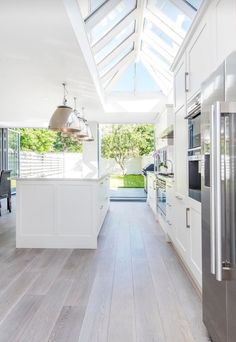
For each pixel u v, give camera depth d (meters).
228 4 1.65
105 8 3.25
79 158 8.98
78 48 2.88
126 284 2.56
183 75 2.97
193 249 2.49
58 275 2.77
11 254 3.45
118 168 12.40
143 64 5.81
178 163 3.19
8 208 6.46
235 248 1.34
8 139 9.16
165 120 5.85
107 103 6.31
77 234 3.72
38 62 3.25
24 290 2.44
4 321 1.96
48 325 1.91
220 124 1.35
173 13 3.61
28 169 9.60
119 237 4.23
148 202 7.50
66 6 2.20
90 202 3.72
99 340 1.75
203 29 2.21
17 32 2.54
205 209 1.75
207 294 1.75
